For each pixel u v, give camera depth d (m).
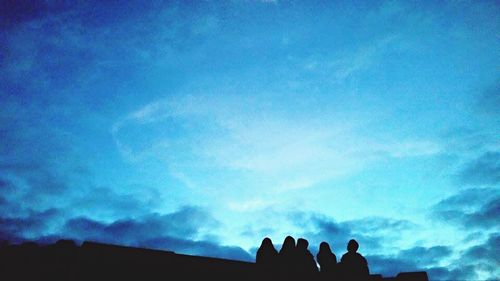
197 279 10.93
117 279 10.05
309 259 12.50
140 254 10.75
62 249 10.13
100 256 10.28
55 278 9.59
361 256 12.83
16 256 9.72
